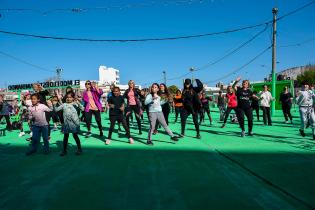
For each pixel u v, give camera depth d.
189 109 9.68
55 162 6.56
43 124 7.58
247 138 9.41
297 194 4.11
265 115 13.21
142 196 4.25
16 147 8.80
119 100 8.77
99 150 7.86
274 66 19.09
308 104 9.12
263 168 5.54
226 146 7.98
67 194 4.39
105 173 5.52
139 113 10.88
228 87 12.77
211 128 12.64
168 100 11.18
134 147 8.18
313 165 5.71
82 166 6.11
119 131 11.70
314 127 8.91
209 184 4.72
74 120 7.24
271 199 4.02
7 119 13.25
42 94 9.19
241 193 4.28
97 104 10.45
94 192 4.46
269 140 8.89
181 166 5.90
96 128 13.60
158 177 5.18
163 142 8.95
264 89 13.29
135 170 5.68
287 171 5.31
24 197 4.30
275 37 19.08
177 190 4.47
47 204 4.02
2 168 6.09
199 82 9.69
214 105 36.66
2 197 4.32
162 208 3.80
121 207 3.86
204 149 7.67
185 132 11.28
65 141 7.31
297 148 7.50
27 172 5.73
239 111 9.72
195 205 3.87
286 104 14.06
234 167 5.76
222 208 3.75
